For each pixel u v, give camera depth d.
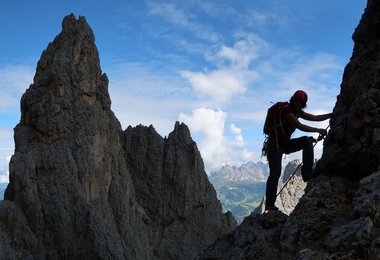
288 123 9.73
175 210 75.56
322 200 8.24
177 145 80.19
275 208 9.91
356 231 6.57
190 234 74.19
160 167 78.38
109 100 65.56
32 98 56.97
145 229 68.19
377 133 7.79
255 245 8.99
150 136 80.31
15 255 46.31
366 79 8.76
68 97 57.88
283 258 7.90
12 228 48.44
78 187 53.38
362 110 8.13
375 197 6.81
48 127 55.69
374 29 9.81
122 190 63.00
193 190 77.00
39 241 49.31
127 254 57.09
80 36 61.34
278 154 9.84
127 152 79.56
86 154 56.78
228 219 79.94
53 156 54.38
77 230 50.47
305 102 9.83
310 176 9.68
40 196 51.50
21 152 54.56
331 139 8.98
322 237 7.66
